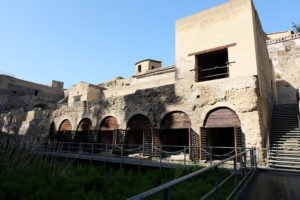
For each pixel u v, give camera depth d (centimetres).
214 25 1623
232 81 1421
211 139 1636
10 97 4144
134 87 2734
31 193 696
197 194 693
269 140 1330
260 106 1361
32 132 2880
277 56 2611
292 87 2423
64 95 4834
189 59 1680
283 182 785
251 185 739
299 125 1366
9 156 1217
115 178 984
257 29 1622
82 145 2177
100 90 3341
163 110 1683
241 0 1534
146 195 218
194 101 1544
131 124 1870
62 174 995
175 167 1091
